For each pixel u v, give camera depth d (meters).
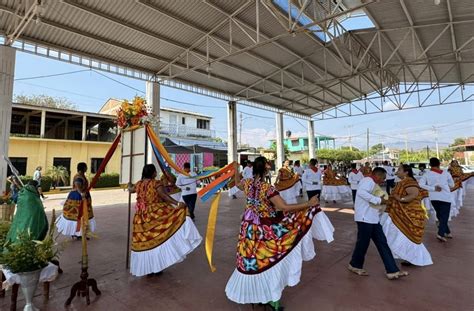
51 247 2.74
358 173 9.74
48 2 6.99
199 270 3.79
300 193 11.70
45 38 8.15
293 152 40.94
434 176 5.20
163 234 3.44
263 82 14.15
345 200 10.91
